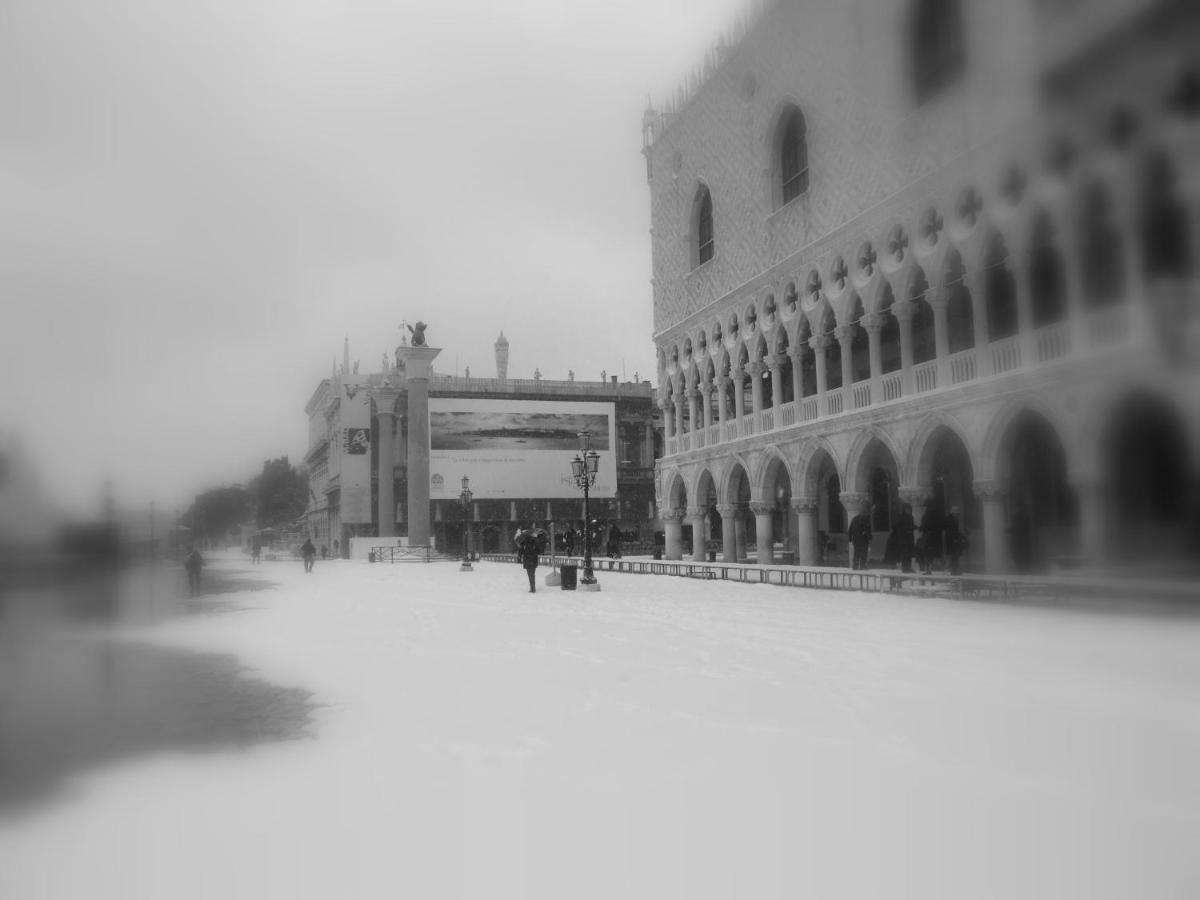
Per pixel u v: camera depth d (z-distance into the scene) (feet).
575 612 65.21
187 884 14.88
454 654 43.34
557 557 179.63
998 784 18.86
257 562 213.66
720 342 129.90
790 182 110.93
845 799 18.44
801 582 91.56
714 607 66.33
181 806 19.19
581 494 258.37
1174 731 19.95
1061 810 16.90
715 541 205.77
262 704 32.01
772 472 116.37
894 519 106.11
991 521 60.23
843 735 24.03
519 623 57.67
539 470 255.70
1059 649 22.38
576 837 16.88
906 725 24.80
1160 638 10.62
